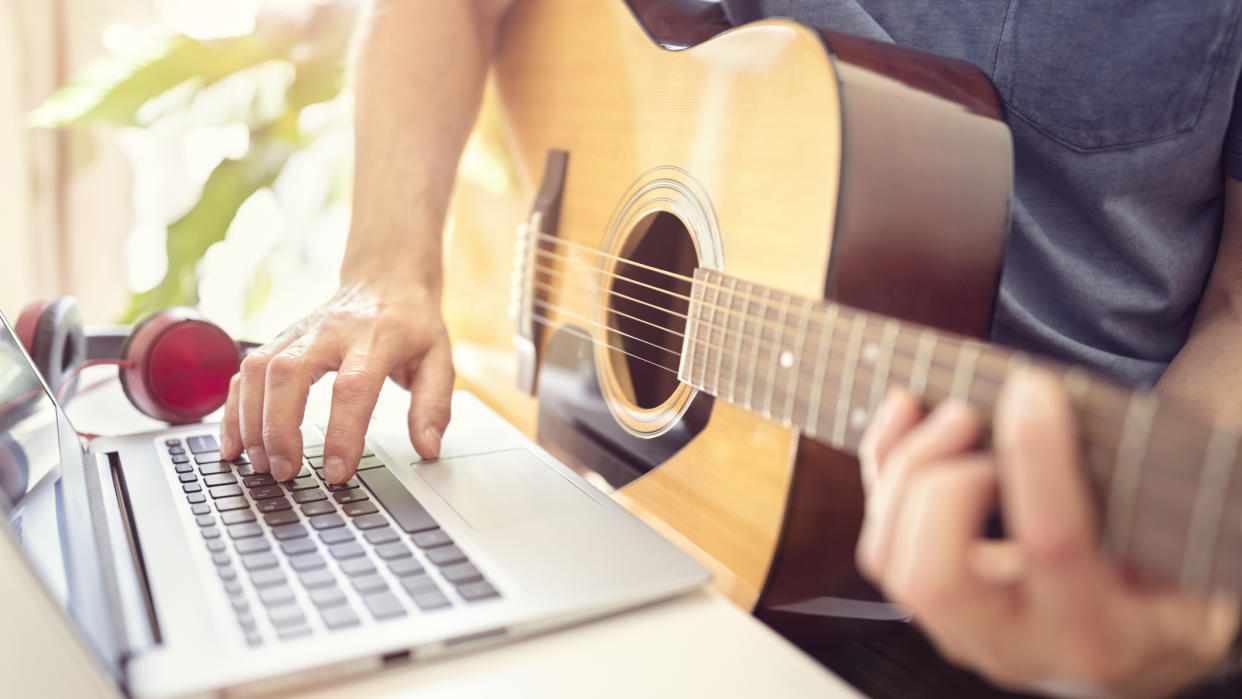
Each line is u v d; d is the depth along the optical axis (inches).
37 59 71.0
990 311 21.1
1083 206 28.9
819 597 20.8
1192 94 25.9
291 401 23.6
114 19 72.2
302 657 14.8
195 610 16.2
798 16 32.1
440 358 29.0
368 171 34.4
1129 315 29.3
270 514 20.8
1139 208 28.0
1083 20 27.0
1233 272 28.2
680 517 23.6
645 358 26.7
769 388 19.7
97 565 17.6
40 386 24.5
